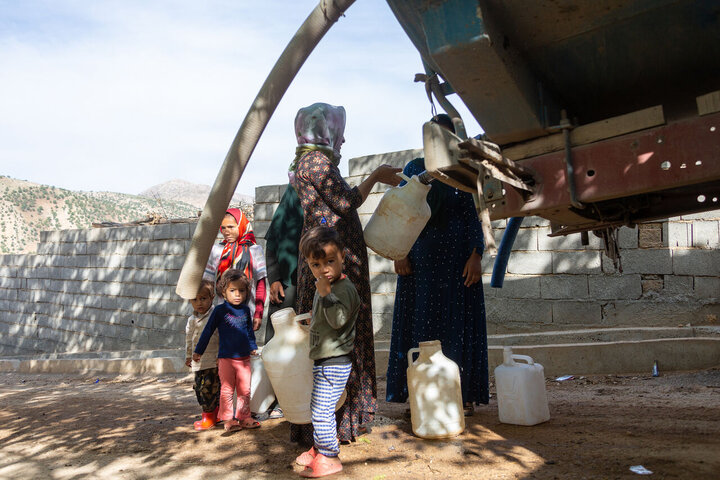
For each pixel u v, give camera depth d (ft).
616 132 7.89
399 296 13.51
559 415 12.84
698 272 20.42
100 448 12.60
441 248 12.87
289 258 14.07
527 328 23.40
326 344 10.14
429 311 12.82
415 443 11.27
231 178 11.95
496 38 7.90
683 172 7.36
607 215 10.05
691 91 8.44
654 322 20.99
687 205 9.71
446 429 11.28
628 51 8.22
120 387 24.66
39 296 55.67
